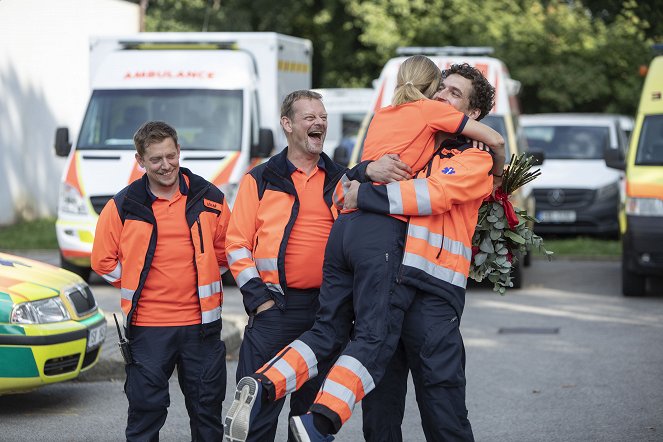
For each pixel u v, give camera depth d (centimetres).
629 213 1521
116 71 1709
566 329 1313
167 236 666
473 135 597
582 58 3672
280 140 1777
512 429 853
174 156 659
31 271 902
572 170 2281
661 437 824
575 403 938
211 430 684
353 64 4159
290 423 564
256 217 657
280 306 647
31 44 2605
